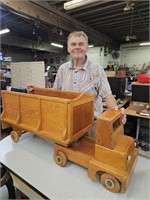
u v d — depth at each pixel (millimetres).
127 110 2393
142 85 2438
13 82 4590
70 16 4164
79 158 799
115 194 684
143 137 2473
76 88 1194
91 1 2441
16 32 6281
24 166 872
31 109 937
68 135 793
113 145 704
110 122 684
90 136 1010
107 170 678
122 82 3045
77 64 1213
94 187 722
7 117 1107
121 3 3365
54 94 1078
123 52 8453
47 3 3422
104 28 5578
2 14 4004
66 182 754
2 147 1070
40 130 902
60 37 6074
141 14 4160
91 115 1002
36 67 3994
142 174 808
